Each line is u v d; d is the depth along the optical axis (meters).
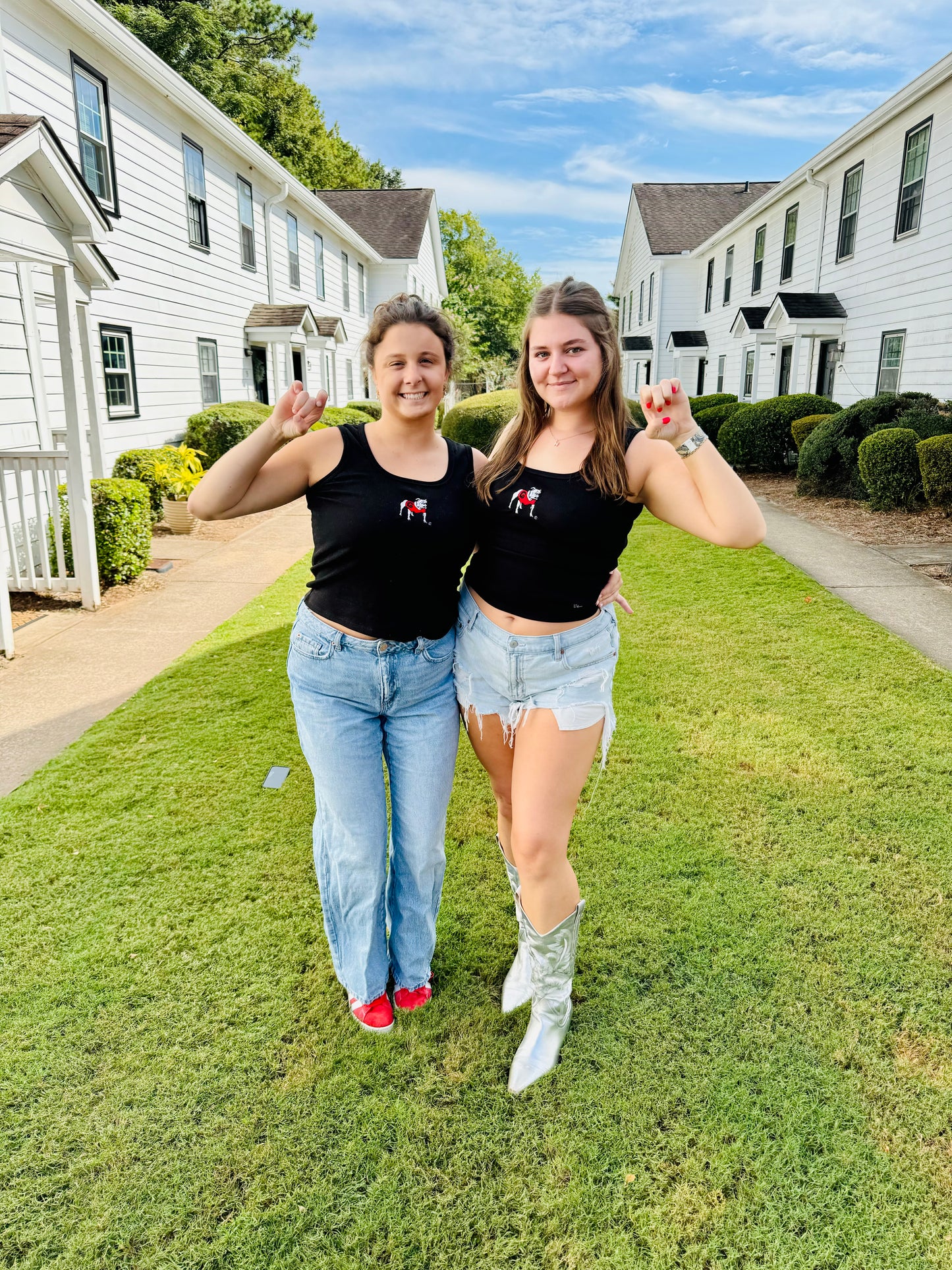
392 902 2.25
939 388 11.40
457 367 1.97
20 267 7.08
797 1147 1.89
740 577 6.74
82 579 6.35
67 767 3.77
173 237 11.82
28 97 8.13
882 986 2.36
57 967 2.47
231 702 4.50
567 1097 2.03
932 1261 1.64
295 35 30.06
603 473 1.82
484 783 3.66
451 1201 1.79
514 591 1.92
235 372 14.63
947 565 6.87
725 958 2.48
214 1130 1.95
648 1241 1.70
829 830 3.14
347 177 38.59
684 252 24.81
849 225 14.20
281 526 10.12
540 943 2.05
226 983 2.42
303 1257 1.68
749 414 12.82
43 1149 1.90
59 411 8.34
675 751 3.80
